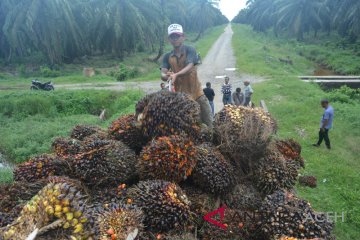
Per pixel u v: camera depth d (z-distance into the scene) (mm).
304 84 21547
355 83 24312
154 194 2756
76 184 2879
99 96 21359
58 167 3250
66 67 38000
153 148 3068
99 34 35812
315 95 18875
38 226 2020
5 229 2078
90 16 38250
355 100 19438
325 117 10969
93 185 3045
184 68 4156
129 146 3562
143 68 37062
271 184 3375
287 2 46688
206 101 4469
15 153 13367
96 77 31391
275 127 4043
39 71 36031
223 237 2848
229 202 3211
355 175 9266
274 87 20328
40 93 21922
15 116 19625
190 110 3461
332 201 7883
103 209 2547
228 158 3561
